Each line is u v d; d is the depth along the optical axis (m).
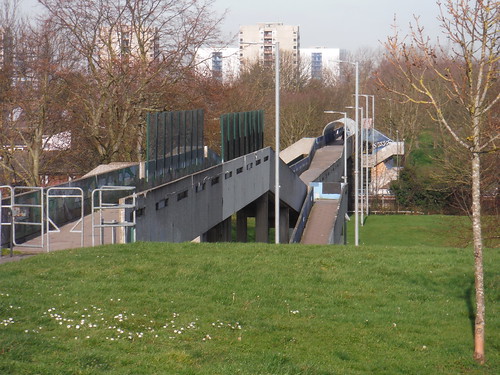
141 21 50.41
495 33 12.94
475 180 13.48
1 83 46.62
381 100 97.38
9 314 14.09
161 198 27.12
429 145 102.12
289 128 100.69
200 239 34.28
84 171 51.38
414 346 14.19
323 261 19.98
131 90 50.38
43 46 48.75
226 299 16.44
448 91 14.55
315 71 191.75
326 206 57.09
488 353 13.88
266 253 20.86
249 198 42.41
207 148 40.75
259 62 128.62
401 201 83.44
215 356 12.57
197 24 51.72
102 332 13.34
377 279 18.50
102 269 18.28
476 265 13.62
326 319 15.49
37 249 22.95
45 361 11.31
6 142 50.47
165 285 17.09
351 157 92.44
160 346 12.88
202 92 53.47
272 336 14.16
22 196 24.86
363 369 12.88
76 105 49.09
